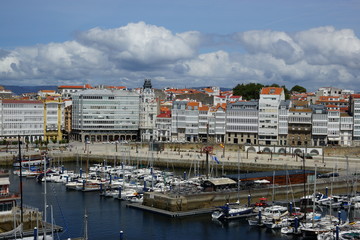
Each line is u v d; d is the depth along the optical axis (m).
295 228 119.94
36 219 115.19
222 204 145.88
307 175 175.50
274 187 156.38
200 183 167.75
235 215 134.38
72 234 118.69
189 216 135.88
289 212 133.88
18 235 108.25
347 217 132.50
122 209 144.38
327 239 111.25
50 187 179.88
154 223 129.50
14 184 186.00
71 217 135.12
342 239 110.19
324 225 120.44
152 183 172.50
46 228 117.44
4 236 107.44
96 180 182.75
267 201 153.50
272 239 117.31
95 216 136.12
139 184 178.62
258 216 128.62
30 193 168.00
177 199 138.12
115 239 115.94
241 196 148.88
